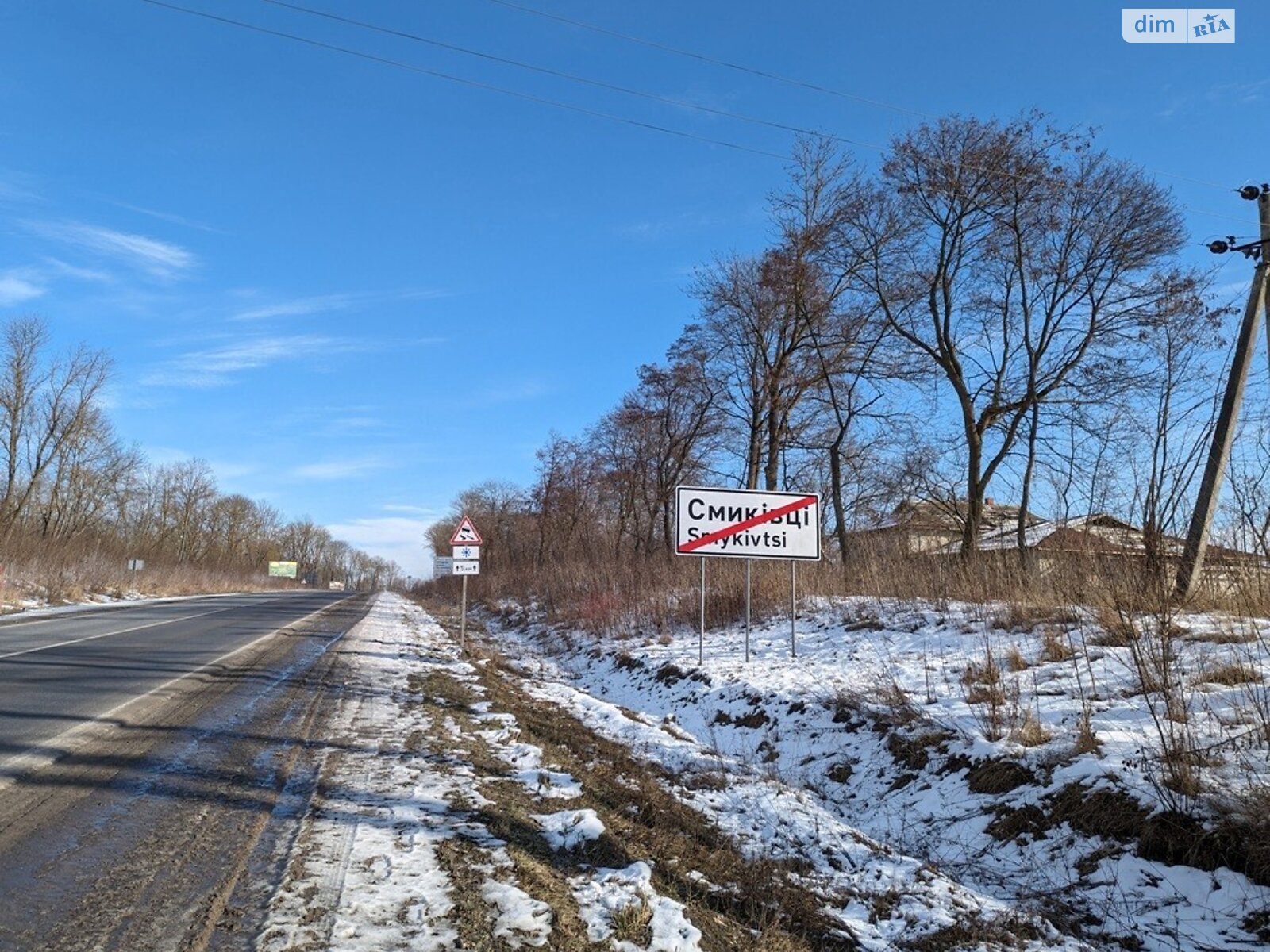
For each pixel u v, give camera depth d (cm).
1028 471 2672
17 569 3350
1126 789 596
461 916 399
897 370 2995
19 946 351
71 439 4822
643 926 411
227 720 843
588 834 538
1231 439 1126
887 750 833
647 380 3947
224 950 356
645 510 4728
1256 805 517
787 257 2944
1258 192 1171
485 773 685
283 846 482
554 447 5334
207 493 8175
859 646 1299
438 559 1734
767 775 825
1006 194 2606
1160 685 748
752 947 420
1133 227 2517
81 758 662
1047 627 1102
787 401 3181
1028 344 2692
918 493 2936
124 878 427
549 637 2378
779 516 1405
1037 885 564
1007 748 721
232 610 2973
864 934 475
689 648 1582
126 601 3441
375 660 1473
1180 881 518
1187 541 1095
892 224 2827
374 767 670
